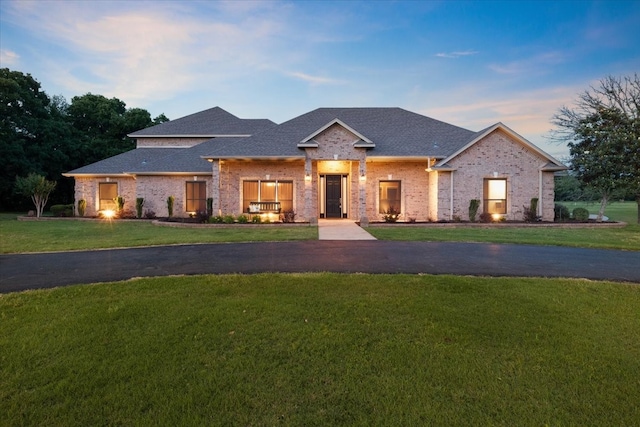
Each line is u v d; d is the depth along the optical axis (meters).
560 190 25.97
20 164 29.31
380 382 3.39
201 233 13.66
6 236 12.77
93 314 4.89
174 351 3.94
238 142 19.02
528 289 6.08
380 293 5.79
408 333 4.40
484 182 17.73
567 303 5.46
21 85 30.83
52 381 3.36
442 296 5.68
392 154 17.83
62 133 33.53
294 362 3.74
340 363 3.73
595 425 2.82
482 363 3.74
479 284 6.29
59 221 19.75
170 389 3.25
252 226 15.69
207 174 20.50
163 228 15.62
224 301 5.41
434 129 20.39
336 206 19.89
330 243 10.99
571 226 15.91
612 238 12.35
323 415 2.91
